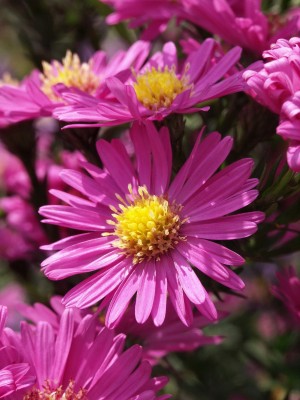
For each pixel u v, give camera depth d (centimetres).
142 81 20
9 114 20
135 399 18
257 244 20
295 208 20
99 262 19
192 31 24
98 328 20
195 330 21
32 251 26
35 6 28
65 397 18
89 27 28
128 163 20
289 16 24
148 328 20
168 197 19
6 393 17
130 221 19
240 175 18
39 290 26
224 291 20
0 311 18
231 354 28
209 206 19
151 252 19
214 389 27
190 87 20
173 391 26
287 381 27
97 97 20
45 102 20
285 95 18
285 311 29
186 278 18
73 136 21
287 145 19
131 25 23
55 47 28
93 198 19
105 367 18
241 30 21
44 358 18
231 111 21
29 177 24
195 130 23
